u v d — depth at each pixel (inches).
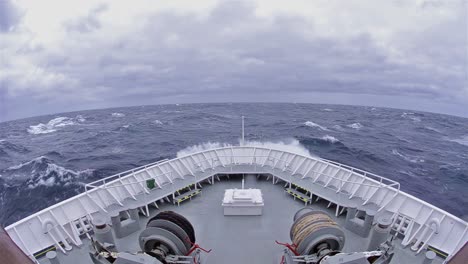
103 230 242.7
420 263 251.1
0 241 87.6
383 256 174.4
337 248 201.3
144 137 1608.0
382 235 236.4
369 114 3334.2
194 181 409.1
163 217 230.2
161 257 198.8
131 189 377.4
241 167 465.7
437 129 2233.0
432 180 901.2
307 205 367.2
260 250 276.1
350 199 347.9
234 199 342.3
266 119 2464.3
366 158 1137.4
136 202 346.9
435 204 735.1
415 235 278.4
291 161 457.7
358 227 292.8
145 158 1134.4
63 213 302.2
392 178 911.7
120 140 1540.4
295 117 2664.9
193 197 394.3
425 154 1255.5
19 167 1059.9
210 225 321.4
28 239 268.1
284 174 434.6
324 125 2052.2
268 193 404.2
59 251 271.6
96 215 322.3
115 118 2989.7
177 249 206.1
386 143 1462.8
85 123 2581.2
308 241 200.2
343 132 1760.6
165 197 375.9
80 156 1187.3
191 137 1557.6
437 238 272.5
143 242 206.2
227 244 285.7
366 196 350.3
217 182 445.1
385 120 2657.5
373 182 358.3
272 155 493.0
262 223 325.1
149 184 373.1
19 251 88.3
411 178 915.4
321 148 1269.7
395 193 326.0
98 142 1509.6
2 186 867.4
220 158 493.4
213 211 354.3
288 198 388.8
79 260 261.4
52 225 281.4
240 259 262.8
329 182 388.2
